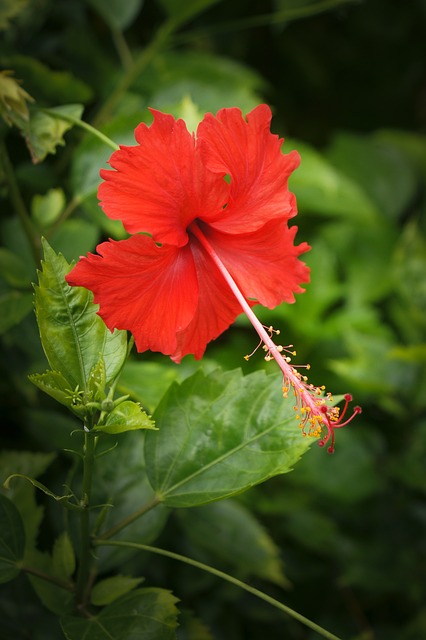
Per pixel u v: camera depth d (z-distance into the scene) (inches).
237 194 25.0
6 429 32.6
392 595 37.1
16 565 25.6
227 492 25.2
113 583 26.2
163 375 28.9
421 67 50.8
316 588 36.5
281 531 35.7
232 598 33.7
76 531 27.6
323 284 39.5
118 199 23.7
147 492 27.6
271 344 24.6
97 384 24.2
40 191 33.7
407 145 50.9
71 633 24.6
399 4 48.1
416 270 39.1
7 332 29.7
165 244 24.1
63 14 36.0
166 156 23.9
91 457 24.4
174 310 24.5
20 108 26.9
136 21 40.5
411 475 35.8
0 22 30.0
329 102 50.6
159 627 24.9
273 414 25.8
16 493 27.4
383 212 49.6
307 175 37.1
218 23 43.1
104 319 23.9
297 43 47.0
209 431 25.8
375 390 36.5
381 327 39.4
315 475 35.6
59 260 25.0
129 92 35.3
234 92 35.1
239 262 25.6
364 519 36.8
